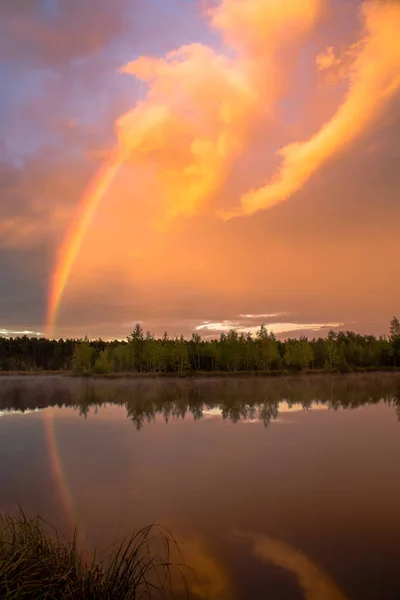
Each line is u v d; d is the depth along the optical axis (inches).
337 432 999.0
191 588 340.2
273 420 1201.4
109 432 1059.3
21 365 6545.3
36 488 612.1
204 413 1396.4
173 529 461.4
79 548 407.8
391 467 692.1
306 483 617.9
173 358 4534.9
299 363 4854.8
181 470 695.7
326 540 430.9
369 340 6097.4
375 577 359.6
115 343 6983.3
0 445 922.1
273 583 350.3
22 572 286.0
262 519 488.1
